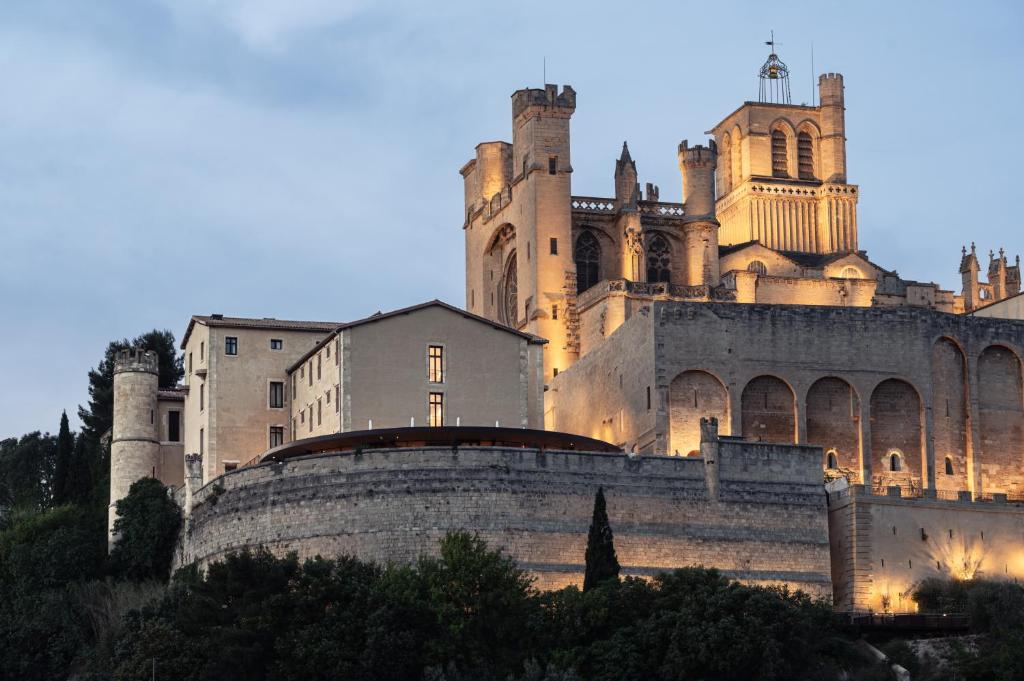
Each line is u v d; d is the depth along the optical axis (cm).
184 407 19800
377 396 17762
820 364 19112
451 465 16225
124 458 19312
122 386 19488
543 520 16225
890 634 15950
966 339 19688
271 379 19075
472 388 18112
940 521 17175
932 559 17062
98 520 19375
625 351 19575
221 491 17138
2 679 16750
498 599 15025
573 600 15225
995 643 15525
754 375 18938
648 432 18812
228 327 19025
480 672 14675
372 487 16275
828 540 17000
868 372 19225
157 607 16362
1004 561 17262
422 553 15988
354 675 14525
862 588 16788
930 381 19375
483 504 16138
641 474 16612
